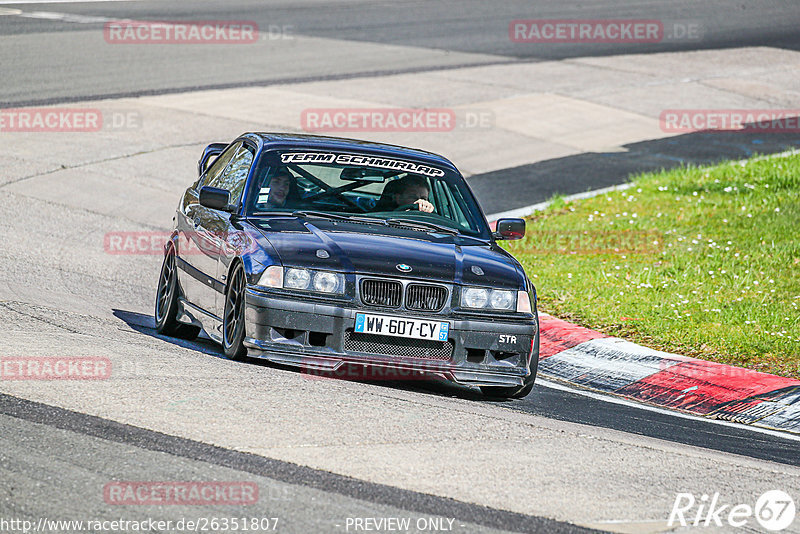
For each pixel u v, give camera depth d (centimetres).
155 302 3472
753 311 3681
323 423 2123
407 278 2545
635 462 2117
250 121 6719
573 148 6856
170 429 2000
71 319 2998
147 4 11156
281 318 2495
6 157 5612
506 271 2689
